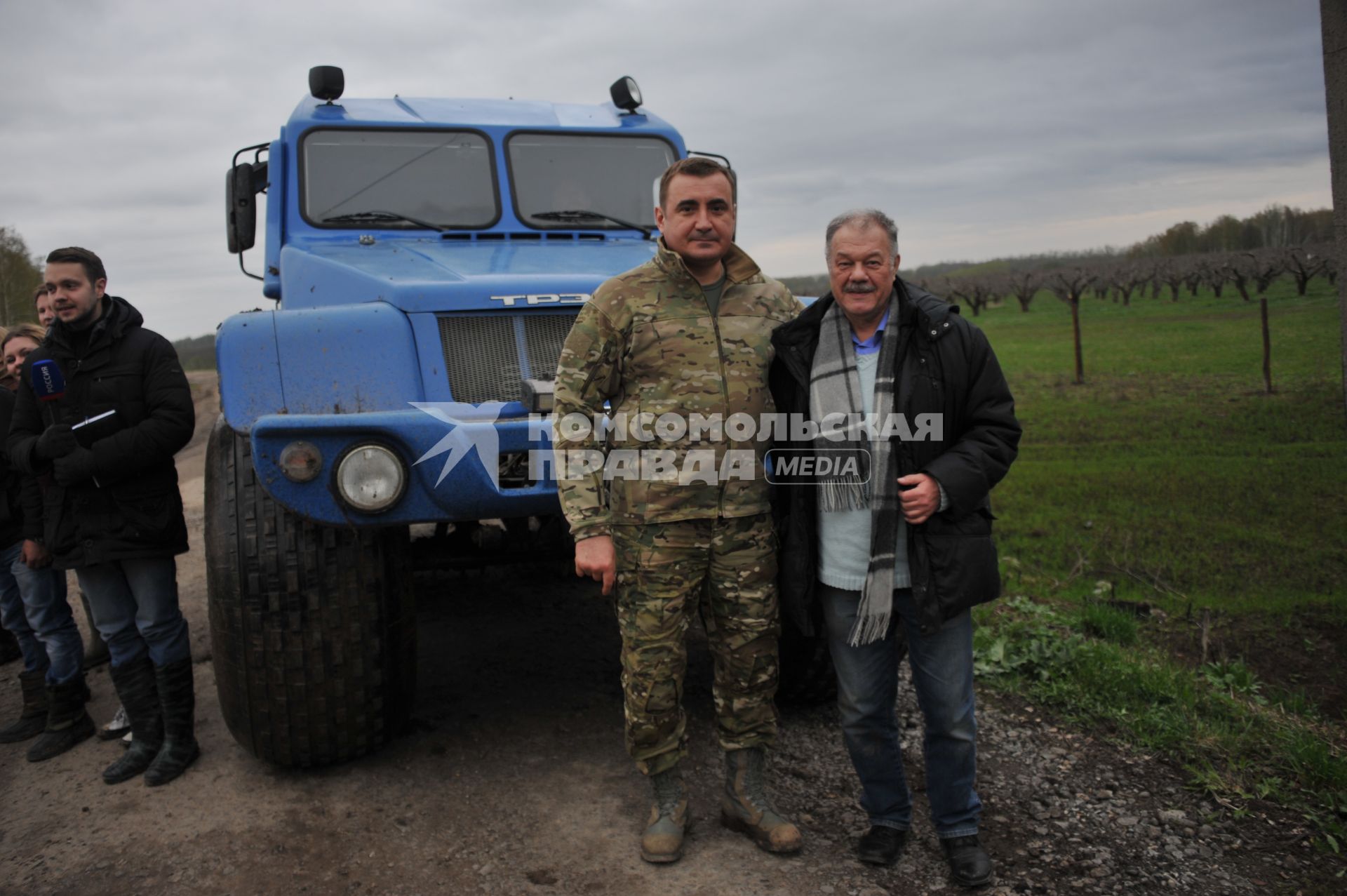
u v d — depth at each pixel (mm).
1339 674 3748
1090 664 3670
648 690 2490
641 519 2420
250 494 2809
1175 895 2342
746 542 2486
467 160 4324
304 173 4148
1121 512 6047
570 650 4324
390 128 4262
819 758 3152
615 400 2533
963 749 2404
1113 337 18359
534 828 2770
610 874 2514
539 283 3115
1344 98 3307
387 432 2598
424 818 2842
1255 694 3561
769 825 2596
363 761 3232
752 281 2547
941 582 2295
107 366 3068
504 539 3857
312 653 2818
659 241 2500
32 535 3303
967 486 2242
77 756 3465
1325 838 2543
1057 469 7340
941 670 2379
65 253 3031
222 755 3336
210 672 4234
